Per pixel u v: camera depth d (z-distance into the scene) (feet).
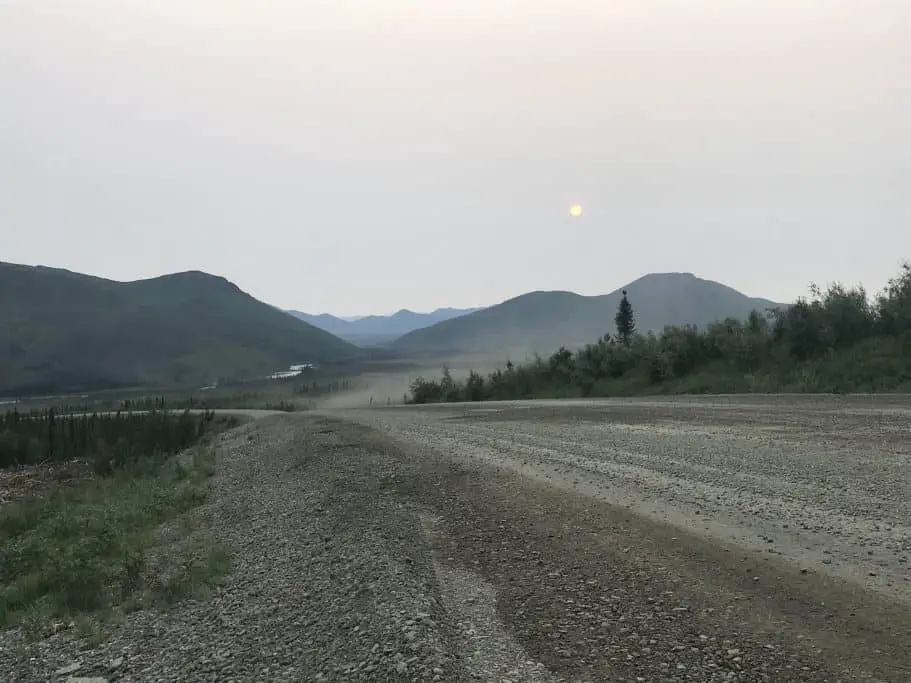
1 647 24.03
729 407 56.90
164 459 93.66
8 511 60.23
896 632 13.94
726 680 12.64
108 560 33.45
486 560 21.26
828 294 82.17
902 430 37.42
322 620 18.85
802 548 19.35
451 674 13.75
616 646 14.47
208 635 20.59
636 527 22.76
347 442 56.75
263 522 35.29
